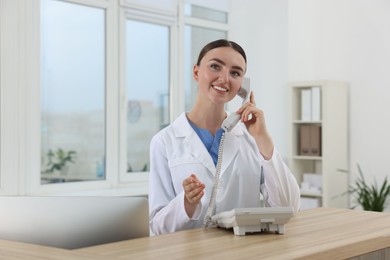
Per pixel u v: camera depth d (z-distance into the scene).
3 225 1.59
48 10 4.82
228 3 6.28
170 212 1.82
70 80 4.98
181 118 2.10
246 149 2.08
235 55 1.96
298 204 2.08
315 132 5.52
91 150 5.15
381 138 5.44
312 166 5.80
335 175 5.46
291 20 5.86
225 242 1.48
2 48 4.40
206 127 2.07
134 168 5.50
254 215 1.58
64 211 1.56
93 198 1.57
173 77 5.80
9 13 4.44
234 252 1.34
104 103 5.26
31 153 4.61
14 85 4.48
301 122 5.60
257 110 1.91
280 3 5.92
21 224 1.57
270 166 1.93
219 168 1.91
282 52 5.90
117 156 5.32
